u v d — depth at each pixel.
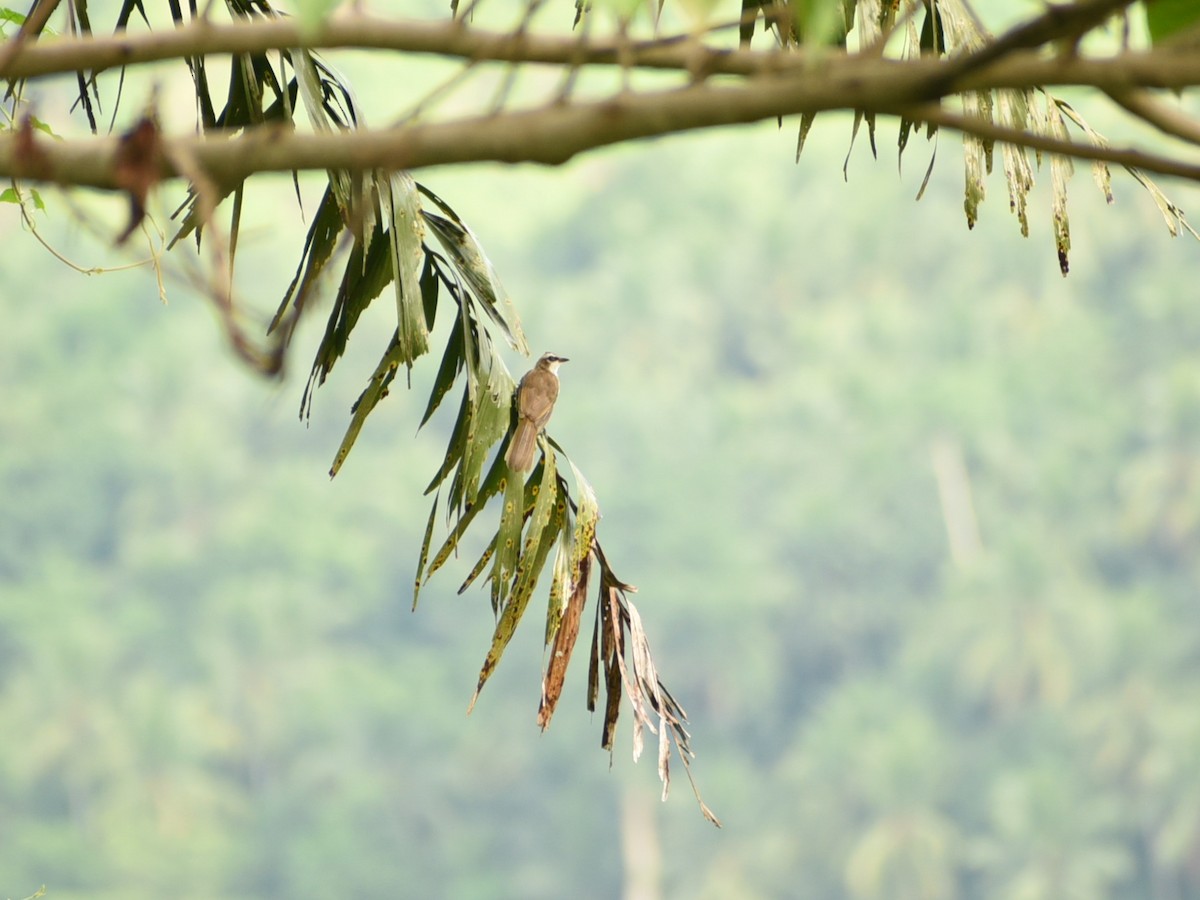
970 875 56.94
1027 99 3.07
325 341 3.34
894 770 57.22
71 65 1.35
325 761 63.78
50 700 62.12
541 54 1.35
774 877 58.38
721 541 70.69
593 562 3.61
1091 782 56.19
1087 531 66.50
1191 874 54.03
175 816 59.91
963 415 71.44
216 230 1.29
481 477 3.57
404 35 1.36
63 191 1.33
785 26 2.09
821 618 69.44
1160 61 1.28
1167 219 3.37
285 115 3.21
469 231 3.59
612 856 62.28
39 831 58.53
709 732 67.62
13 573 73.88
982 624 60.50
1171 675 57.78
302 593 68.62
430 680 67.62
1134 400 70.25
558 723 64.50
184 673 66.88
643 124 1.29
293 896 60.28
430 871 62.44
